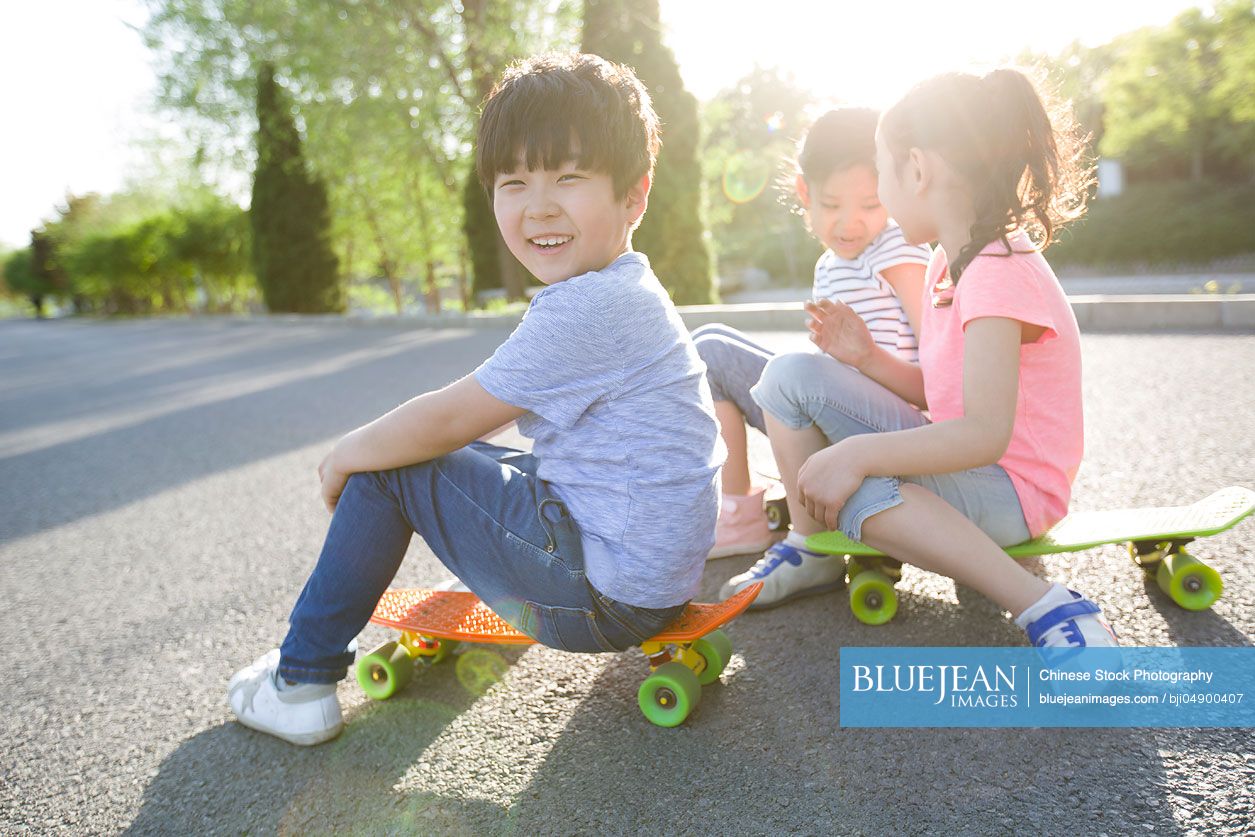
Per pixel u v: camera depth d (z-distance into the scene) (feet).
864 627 6.29
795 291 77.30
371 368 25.23
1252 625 5.75
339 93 45.91
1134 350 16.02
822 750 4.89
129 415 21.13
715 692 5.59
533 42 43.83
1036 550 5.71
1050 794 4.37
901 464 5.26
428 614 5.89
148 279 122.72
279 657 5.65
